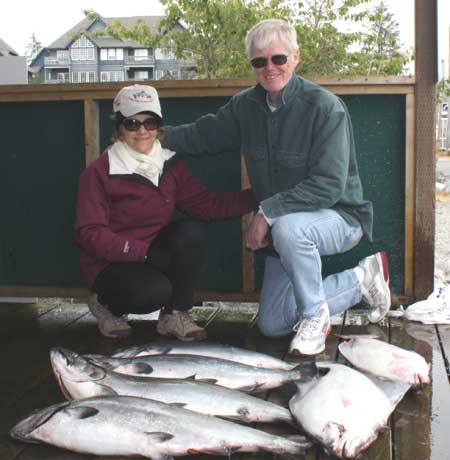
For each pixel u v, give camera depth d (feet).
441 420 8.24
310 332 10.59
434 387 9.30
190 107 13.26
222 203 12.04
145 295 10.82
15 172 13.96
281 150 11.04
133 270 10.87
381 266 11.86
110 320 11.87
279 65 10.53
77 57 59.31
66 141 13.69
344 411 7.47
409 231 12.94
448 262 21.02
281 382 9.07
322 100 10.64
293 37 10.66
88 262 11.37
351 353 9.40
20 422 7.73
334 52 39.63
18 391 9.37
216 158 13.30
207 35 39.47
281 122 10.96
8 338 11.98
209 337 11.93
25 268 14.20
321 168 10.61
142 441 7.29
